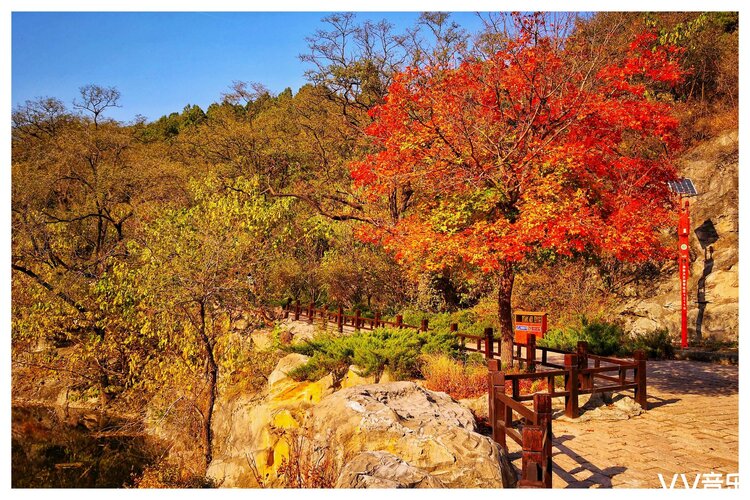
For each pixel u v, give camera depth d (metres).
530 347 11.19
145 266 15.68
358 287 26.55
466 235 10.22
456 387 10.23
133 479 13.39
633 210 9.77
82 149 25.38
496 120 11.23
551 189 9.53
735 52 24.30
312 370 12.52
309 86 33.25
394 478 5.32
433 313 21.48
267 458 10.32
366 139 25.91
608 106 10.21
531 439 5.14
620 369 9.74
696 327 18.42
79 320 19.44
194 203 21.56
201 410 15.62
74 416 19.66
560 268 20.83
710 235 19.58
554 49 10.71
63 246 21.34
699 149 21.08
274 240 18.00
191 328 15.35
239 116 38.62
